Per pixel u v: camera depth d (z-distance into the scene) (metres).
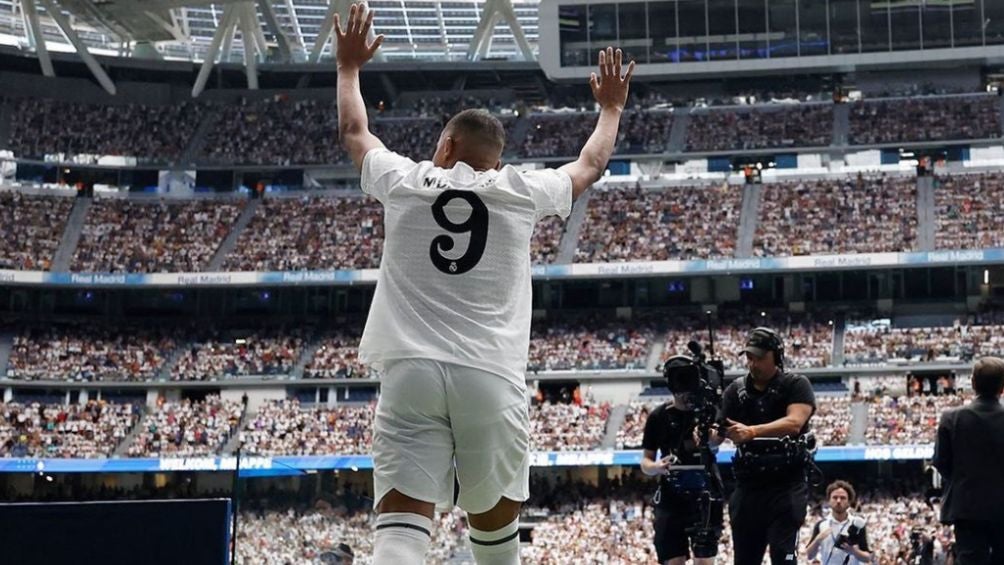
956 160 63.72
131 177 67.94
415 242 4.08
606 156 4.61
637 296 59.41
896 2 62.50
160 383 55.72
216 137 69.31
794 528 8.41
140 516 4.30
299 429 51.66
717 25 64.38
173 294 61.41
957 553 8.47
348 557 6.25
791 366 52.75
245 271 60.06
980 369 8.40
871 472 47.22
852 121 65.50
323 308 61.28
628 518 44.91
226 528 4.37
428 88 73.06
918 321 55.75
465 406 3.92
